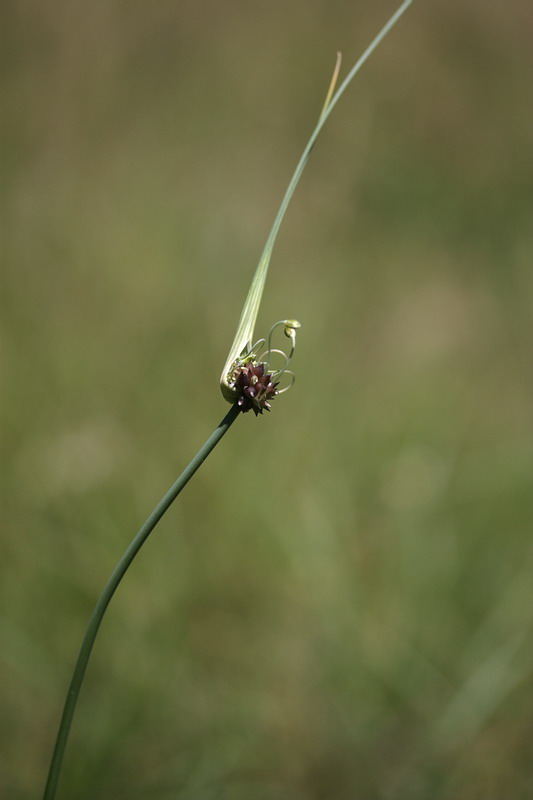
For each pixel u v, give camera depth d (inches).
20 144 102.1
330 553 56.3
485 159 106.4
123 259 83.1
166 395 67.5
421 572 55.6
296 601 54.0
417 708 48.7
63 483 57.5
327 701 49.0
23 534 55.0
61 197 93.9
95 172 100.0
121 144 105.0
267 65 116.4
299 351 73.7
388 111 112.5
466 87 117.5
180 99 111.3
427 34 122.3
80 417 65.1
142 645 50.6
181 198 95.6
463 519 59.7
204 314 77.5
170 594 53.4
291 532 57.0
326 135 108.8
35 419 63.9
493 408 72.4
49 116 106.9
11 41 114.0
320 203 98.7
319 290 83.2
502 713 48.3
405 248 92.6
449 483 61.9
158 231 88.2
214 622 52.9
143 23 119.3
